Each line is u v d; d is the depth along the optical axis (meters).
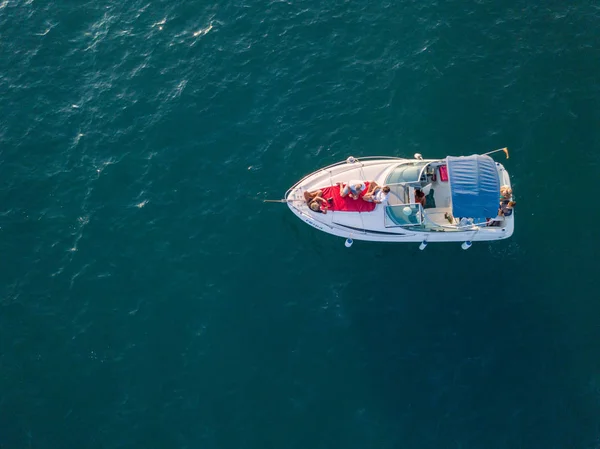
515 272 31.44
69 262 31.83
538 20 37.62
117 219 32.81
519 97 35.44
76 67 37.09
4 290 31.19
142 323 30.39
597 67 36.12
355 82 36.00
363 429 28.27
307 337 30.12
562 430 28.31
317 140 34.41
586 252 31.61
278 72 36.41
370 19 37.81
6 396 28.94
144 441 28.08
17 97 36.28
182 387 29.08
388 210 30.28
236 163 33.97
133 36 37.88
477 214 29.19
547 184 33.16
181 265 31.67
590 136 34.31
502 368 29.53
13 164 34.41
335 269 31.59
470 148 34.09
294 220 32.47
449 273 31.50
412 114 35.03
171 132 34.94
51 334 30.19
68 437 28.19
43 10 38.78
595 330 30.11
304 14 38.16
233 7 38.50
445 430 28.33
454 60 36.50
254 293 31.03
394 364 29.58
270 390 29.00
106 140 34.91
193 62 36.94
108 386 29.14
